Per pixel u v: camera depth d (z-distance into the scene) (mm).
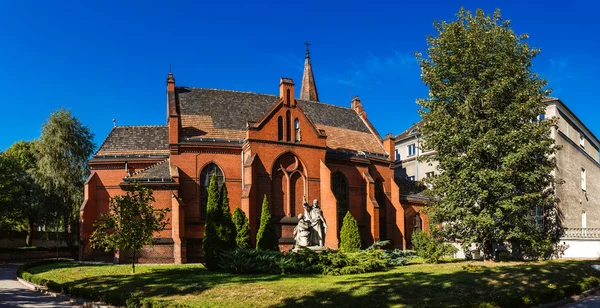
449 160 34938
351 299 18859
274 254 29000
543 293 19688
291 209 42250
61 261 41938
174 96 45750
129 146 46000
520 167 34188
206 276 26406
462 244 35719
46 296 24250
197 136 42875
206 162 42250
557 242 40625
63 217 52156
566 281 23859
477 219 33250
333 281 23125
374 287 20828
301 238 33219
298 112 43781
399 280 22797
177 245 38281
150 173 41156
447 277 23625
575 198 49812
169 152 42812
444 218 36469
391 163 52250
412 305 17781
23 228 69750
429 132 36844
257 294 20234
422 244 37656
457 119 34656
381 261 28750
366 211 47969
